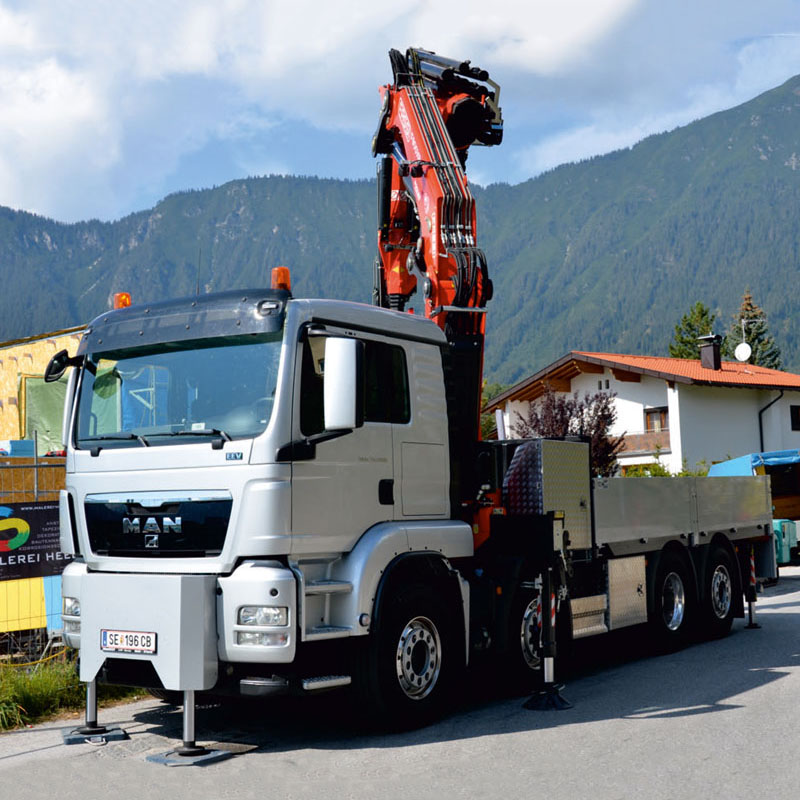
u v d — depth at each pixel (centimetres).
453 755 637
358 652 686
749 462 2453
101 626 668
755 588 1255
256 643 626
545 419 3169
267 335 664
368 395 715
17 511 966
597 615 934
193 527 655
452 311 880
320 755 648
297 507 646
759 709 747
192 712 647
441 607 750
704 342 4322
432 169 941
